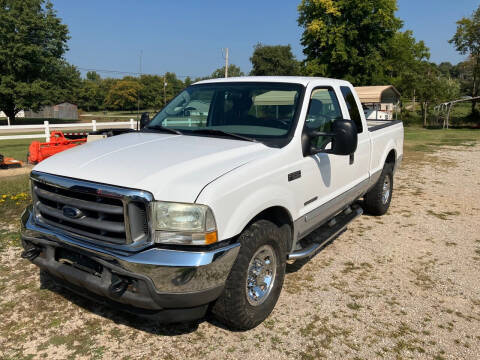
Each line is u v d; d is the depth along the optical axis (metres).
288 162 3.54
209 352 3.08
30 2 50.66
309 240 4.57
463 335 3.39
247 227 3.20
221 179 2.88
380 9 36.00
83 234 2.96
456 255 5.08
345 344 3.23
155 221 2.72
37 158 11.26
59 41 53.56
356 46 38.44
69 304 3.70
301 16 40.19
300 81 4.17
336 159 4.39
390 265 4.74
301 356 3.06
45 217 3.28
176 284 2.68
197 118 4.28
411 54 45.16
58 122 55.59
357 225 6.18
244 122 3.98
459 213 6.89
